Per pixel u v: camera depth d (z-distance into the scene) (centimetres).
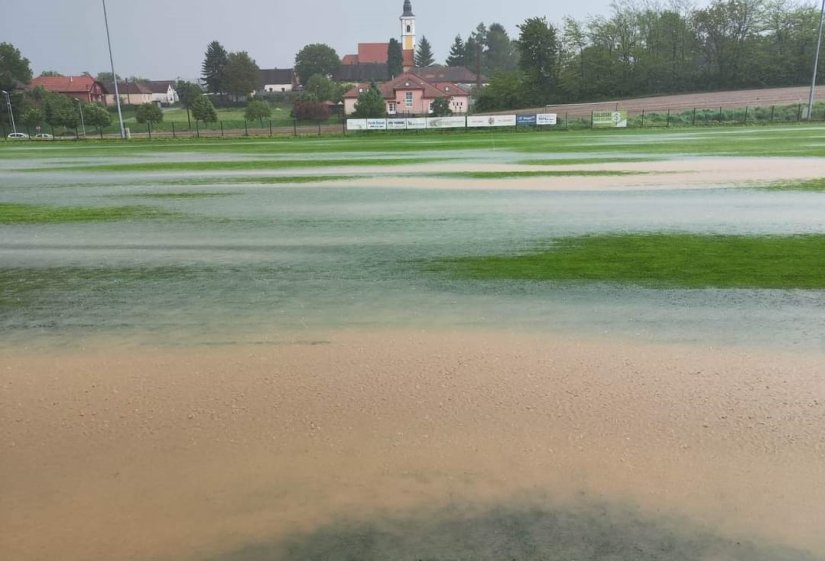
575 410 402
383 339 537
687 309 609
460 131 5556
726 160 2200
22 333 570
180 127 8419
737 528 291
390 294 678
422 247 916
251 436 376
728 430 376
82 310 639
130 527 295
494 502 311
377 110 8375
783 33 8412
